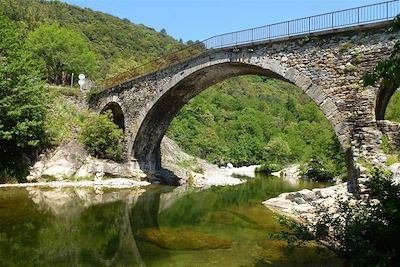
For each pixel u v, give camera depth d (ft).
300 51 65.51
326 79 61.72
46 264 35.55
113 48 310.86
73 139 99.91
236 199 83.66
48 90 105.70
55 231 47.93
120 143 106.22
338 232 34.55
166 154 125.59
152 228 52.13
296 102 354.74
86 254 39.27
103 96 114.93
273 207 71.72
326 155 138.00
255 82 421.18
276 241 45.09
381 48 56.08
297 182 130.21
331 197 58.54
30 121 86.48
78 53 157.38
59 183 89.51
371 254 27.91
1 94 82.58
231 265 36.27
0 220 51.90
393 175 48.62
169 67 92.58
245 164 217.15
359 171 51.42
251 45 73.05
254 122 260.83
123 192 86.69
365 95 57.21
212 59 81.51
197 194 91.15
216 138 213.25
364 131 56.34
